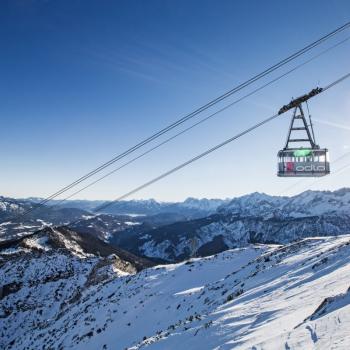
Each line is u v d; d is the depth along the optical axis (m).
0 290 104.00
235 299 34.38
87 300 83.50
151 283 73.69
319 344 11.33
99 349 51.62
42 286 106.81
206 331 25.00
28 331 87.88
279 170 18.72
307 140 17.98
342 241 45.22
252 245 83.00
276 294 28.47
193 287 62.44
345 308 13.70
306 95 16.69
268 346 13.44
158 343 28.58
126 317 60.06
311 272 31.78
